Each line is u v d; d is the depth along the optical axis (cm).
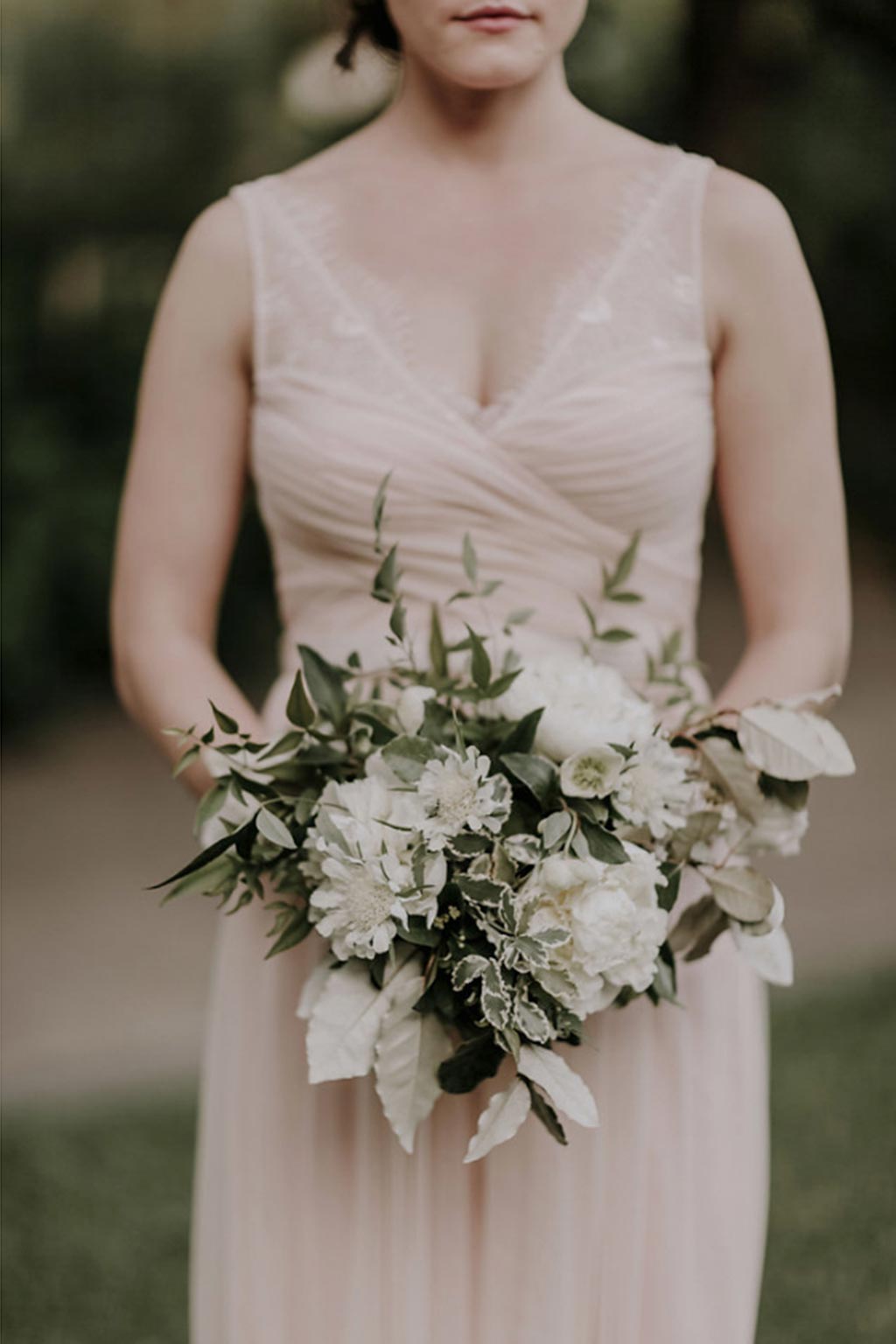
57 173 873
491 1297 209
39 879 680
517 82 212
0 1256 399
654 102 875
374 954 178
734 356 222
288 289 223
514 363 219
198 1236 232
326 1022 182
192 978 578
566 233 222
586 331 218
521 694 187
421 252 223
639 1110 210
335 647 223
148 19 870
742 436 224
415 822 179
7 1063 516
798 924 594
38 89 877
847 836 680
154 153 877
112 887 670
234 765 194
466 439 216
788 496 223
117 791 791
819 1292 365
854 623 973
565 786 180
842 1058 476
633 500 218
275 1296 214
